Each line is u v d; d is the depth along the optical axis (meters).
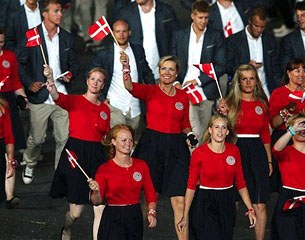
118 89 41.72
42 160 46.56
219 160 33.28
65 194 35.84
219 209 33.44
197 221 33.38
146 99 36.22
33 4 44.91
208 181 33.38
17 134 41.06
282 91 37.38
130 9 45.16
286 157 33.66
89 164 35.53
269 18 67.31
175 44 44.19
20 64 42.09
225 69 44.06
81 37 63.62
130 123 42.25
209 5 44.62
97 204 31.97
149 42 45.09
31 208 40.78
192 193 33.41
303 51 45.62
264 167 36.19
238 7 48.22
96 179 31.81
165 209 40.97
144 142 36.28
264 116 36.31
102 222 32.12
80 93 54.12
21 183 43.72
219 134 33.19
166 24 45.22
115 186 31.80
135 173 32.00
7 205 40.41
